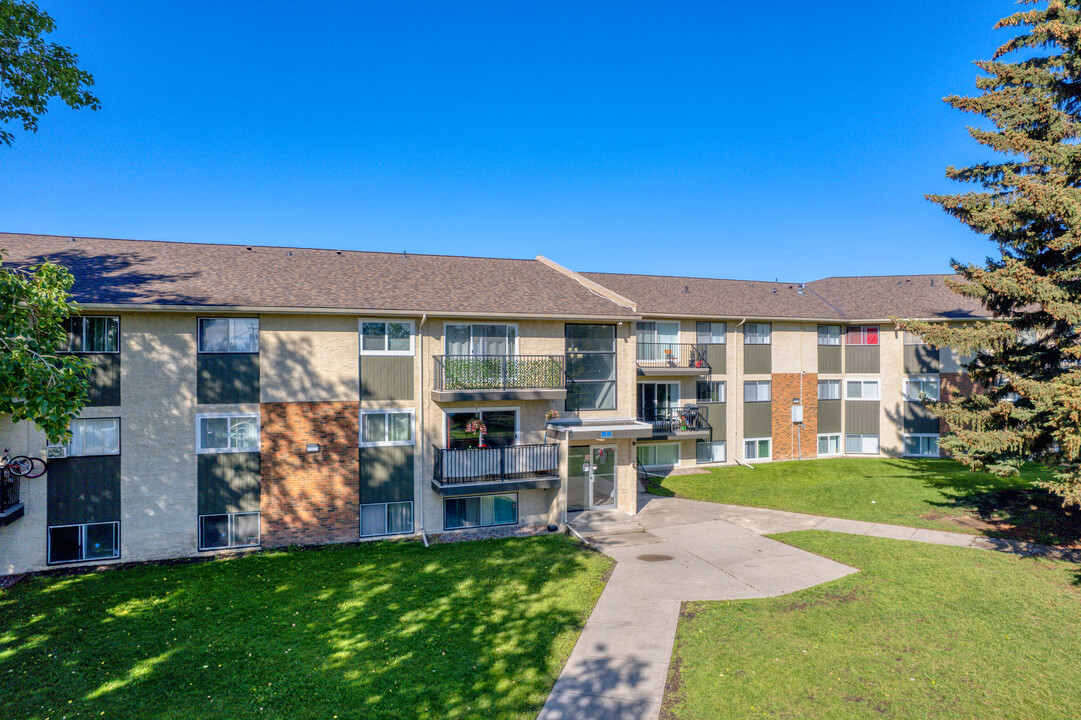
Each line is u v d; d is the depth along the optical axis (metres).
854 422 29.05
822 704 8.02
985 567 13.30
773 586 12.36
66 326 13.61
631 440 18.59
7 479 13.09
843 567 13.47
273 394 15.07
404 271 19.31
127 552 14.02
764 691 8.35
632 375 19.19
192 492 14.48
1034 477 23.03
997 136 15.94
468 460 16.08
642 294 26.50
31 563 13.38
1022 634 9.97
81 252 16.50
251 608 11.27
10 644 9.78
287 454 15.18
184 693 8.34
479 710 7.97
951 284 16.83
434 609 11.26
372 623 10.64
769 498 20.47
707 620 10.72
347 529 15.69
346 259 19.64
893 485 21.98
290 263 18.25
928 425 27.84
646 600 11.68
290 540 15.22
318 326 15.46
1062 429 12.41
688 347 25.56
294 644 9.82
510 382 17.03
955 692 8.27
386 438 16.09
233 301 14.50
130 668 9.02
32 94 11.93
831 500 20.02
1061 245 13.95
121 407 13.99
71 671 8.93
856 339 29.09
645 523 17.55
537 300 18.47
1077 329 14.17
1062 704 7.95
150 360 14.20
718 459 26.61
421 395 16.38
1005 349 16.50
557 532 16.70
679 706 8.05
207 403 14.60
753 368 27.17
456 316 16.28
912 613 10.86
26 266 14.63
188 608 11.26
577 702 8.16
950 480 22.64
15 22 11.20
